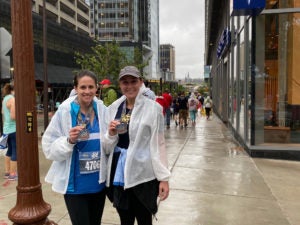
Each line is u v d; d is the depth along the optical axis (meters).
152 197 2.94
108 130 2.88
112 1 125.44
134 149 2.87
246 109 9.66
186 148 10.18
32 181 3.35
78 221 2.96
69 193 2.92
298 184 6.27
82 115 2.99
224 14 19.19
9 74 6.69
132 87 2.93
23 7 3.26
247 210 4.92
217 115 27.36
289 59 9.02
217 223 4.46
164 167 2.94
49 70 37.41
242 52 10.89
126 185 2.84
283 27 8.99
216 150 9.81
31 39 3.33
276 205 5.14
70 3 78.56
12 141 6.42
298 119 8.95
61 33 46.03
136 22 129.62
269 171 7.23
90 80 2.94
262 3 7.79
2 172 7.12
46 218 3.48
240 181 6.43
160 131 2.99
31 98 3.31
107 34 126.06
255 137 8.90
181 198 5.42
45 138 2.96
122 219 3.14
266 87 8.95
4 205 5.12
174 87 61.44
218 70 27.16
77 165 2.93
